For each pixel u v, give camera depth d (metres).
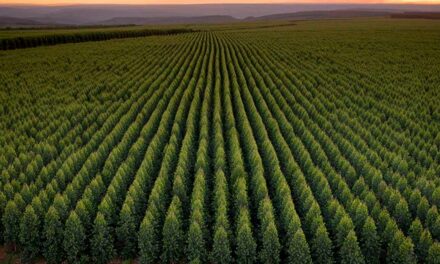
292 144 22.72
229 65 46.16
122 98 33.50
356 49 60.53
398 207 15.91
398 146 22.05
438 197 16.72
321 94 32.38
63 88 36.59
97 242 14.88
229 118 25.81
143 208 17.25
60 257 15.13
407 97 32.16
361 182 17.70
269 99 31.17
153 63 48.44
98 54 57.78
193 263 13.71
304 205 16.41
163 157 21.69
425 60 48.97
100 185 18.05
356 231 15.41
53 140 23.28
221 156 20.23
